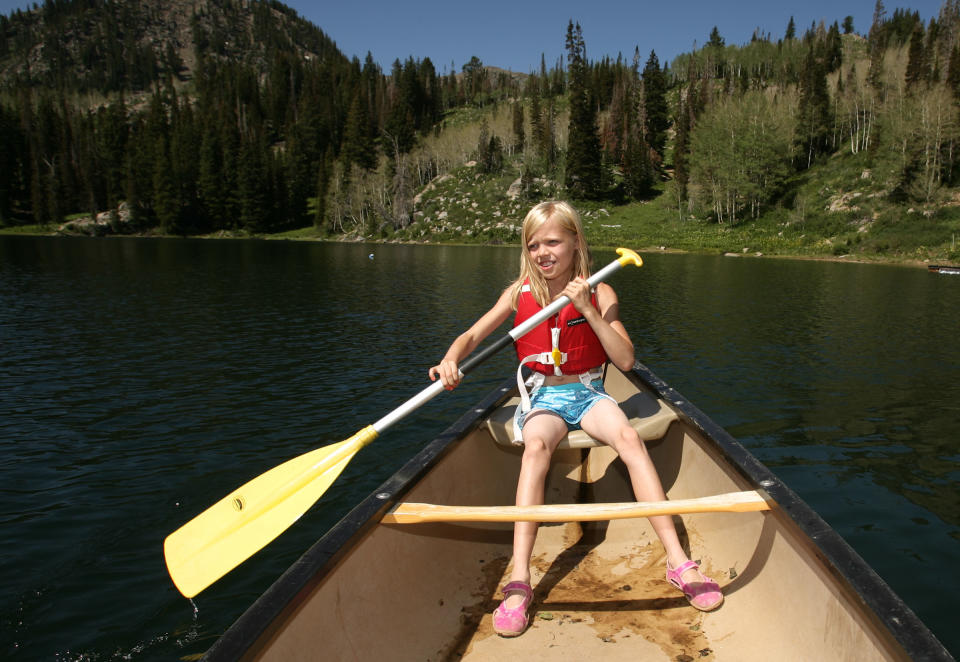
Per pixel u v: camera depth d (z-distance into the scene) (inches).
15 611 128.8
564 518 72.7
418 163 3476.9
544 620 80.3
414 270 1102.4
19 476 195.8
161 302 622.2
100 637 121.1
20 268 1026.7
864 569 59.1
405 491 81.1
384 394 290.4
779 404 280.7
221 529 90.6
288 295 698.2
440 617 80.4
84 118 4611.2
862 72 2893.7
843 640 59.0
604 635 76.7
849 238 1711.4
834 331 478.6
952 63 2269.9
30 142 3654.0
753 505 74.1
